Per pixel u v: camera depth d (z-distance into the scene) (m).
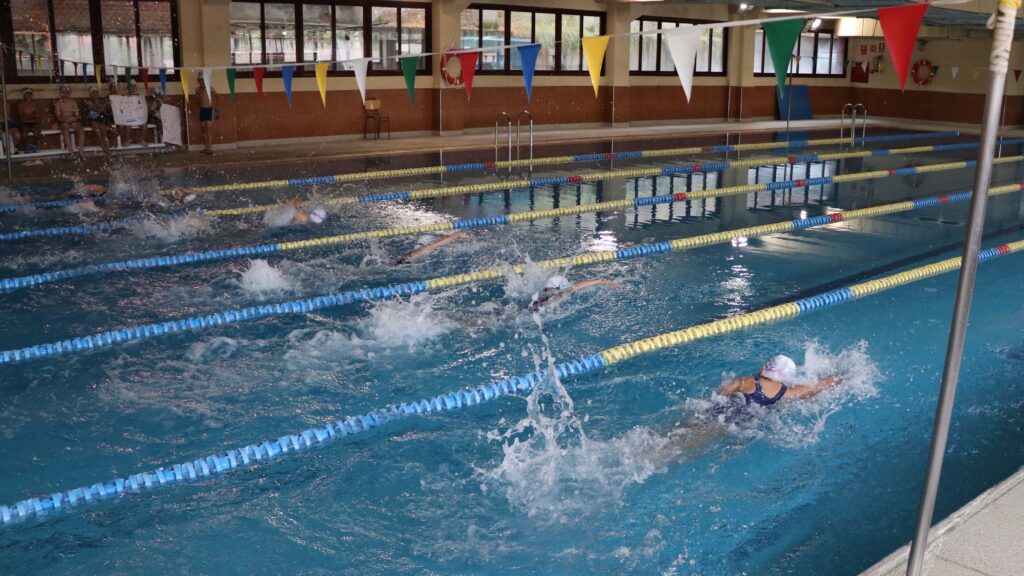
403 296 5.53
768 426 3.68
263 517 3.04
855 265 6.37
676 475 3.29
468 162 12.01
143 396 3.98
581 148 13.80
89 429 3.65
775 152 13.73
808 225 7.86
